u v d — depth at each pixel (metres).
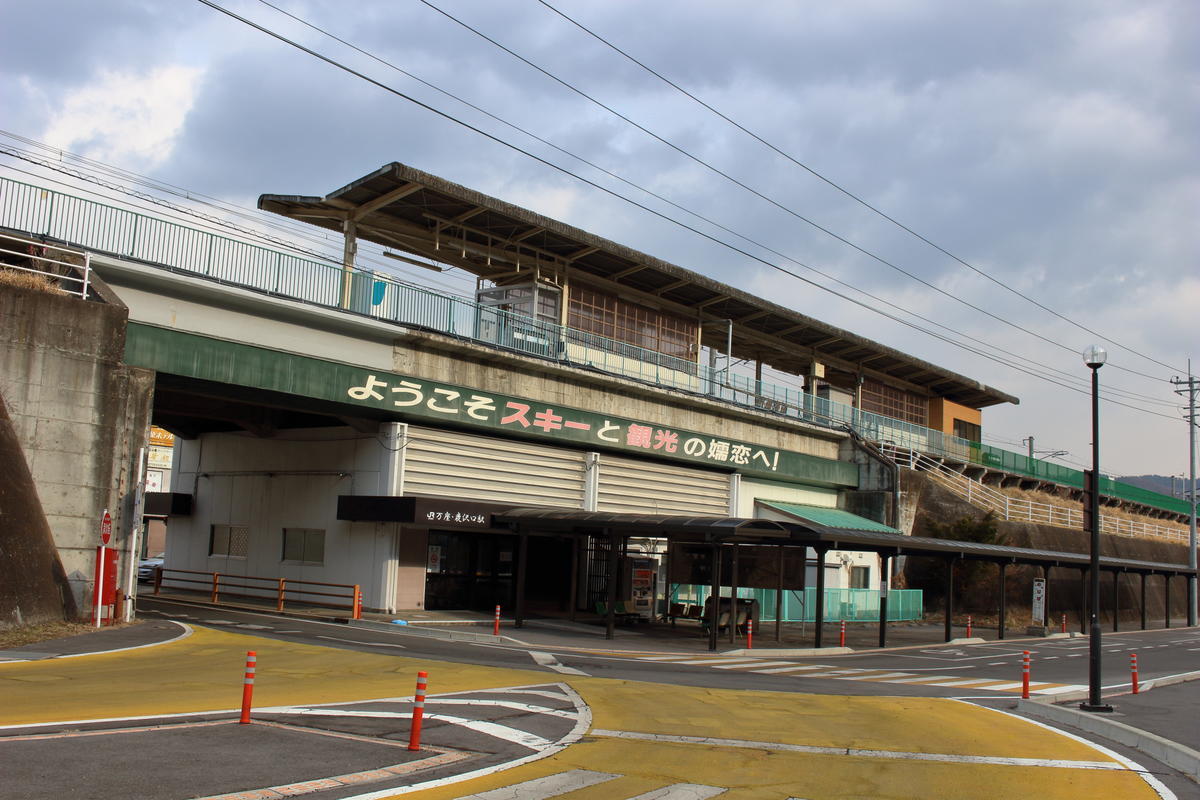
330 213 33.31
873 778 10.03
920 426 59.22
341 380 27.11
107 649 17.11
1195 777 10.84
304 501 31.84
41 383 19.86
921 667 24.41
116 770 8.22
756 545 29.42
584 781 9.15
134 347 22.84
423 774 9.02
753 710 14.62
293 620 26.52
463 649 21.77
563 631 28.31
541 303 38.34
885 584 30.72
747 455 42.16
